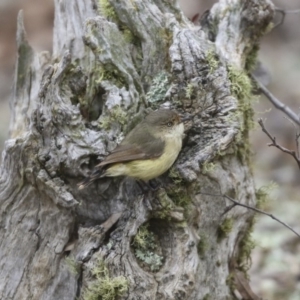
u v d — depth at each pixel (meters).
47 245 10.80
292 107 24.08
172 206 10.41
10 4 28.66
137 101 10.92
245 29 12.35
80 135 10.57
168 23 11.38
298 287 15.00
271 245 16.45
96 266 10.16
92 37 10.91
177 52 10.94
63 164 10.52
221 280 11.48
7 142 10.70
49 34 26.72
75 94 10.88
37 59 12.44
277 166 21.64
